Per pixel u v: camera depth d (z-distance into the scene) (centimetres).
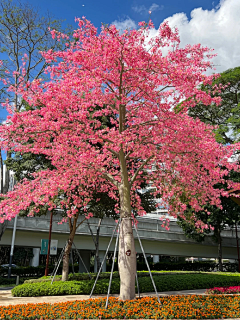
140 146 1166
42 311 833
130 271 961
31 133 1051
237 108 2491
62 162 1191
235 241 3728
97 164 1175
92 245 2733
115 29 948
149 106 1066
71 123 1055
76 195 1482
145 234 2936
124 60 987
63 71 1054
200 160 1093
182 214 1352
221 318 802
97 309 838
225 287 1527
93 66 971
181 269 3691
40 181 1214
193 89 1016
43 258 4381
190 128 1025
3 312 828
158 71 956
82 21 980
